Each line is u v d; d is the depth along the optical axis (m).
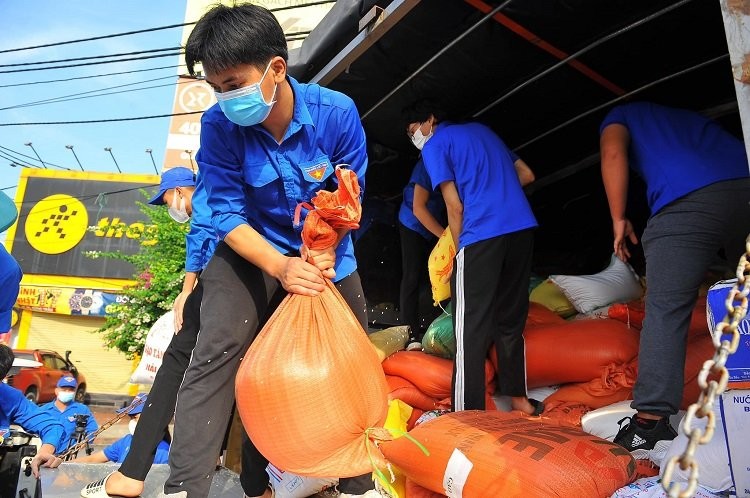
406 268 4.51
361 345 1.65
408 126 3.37
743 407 1.46
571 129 4.14
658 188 2.28
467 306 2.71
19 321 20.20
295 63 3.60
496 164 2.93
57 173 20.52
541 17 3.02
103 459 4.18
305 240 1.74
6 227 2.82
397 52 3.34
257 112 1.79
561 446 1.70
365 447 1.60
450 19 3.06
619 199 2.52
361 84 3.64
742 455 1.46
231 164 1.96
